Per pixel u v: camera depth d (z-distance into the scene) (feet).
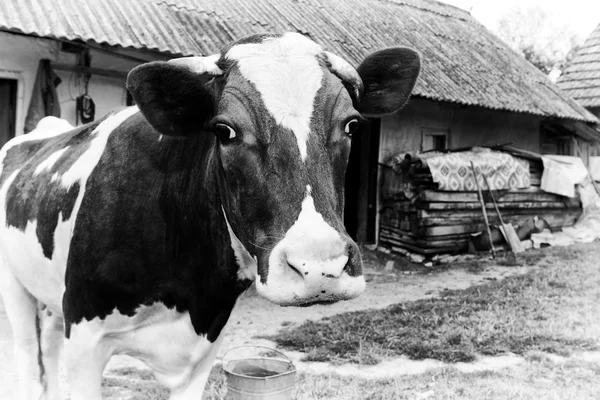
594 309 24.11
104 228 8.05
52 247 9.02
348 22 41.47
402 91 8.32
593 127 49.93
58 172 9.39
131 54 26.66
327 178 6.19
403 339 19.54
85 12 26.71
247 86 6.48
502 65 48.44
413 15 50.72
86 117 26.43
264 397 10.45
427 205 35.22
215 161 7.27
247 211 6.32
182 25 29.71
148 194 8.00
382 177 38.09
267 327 21.45
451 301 25.62
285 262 5.76
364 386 15.23
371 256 36.04
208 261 7.89
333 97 6.59
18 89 25.32
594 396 14.78
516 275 32.32
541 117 47.42
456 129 42.65
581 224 45.75
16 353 11.34
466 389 15.06
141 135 8.39
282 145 6.15
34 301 11.40
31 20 23.57
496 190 38.65
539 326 21.44
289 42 6.89
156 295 8.11
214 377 15.28
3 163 12.63
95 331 8.30
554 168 41.73
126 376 15.66
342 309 24.52
